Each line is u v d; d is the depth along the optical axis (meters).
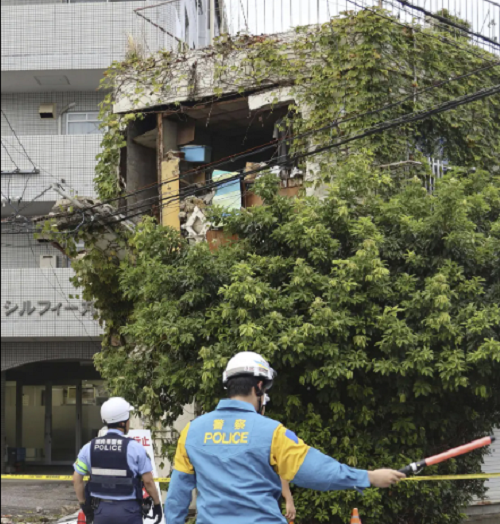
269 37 13.12
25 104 19.62
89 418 22.22
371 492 8.53
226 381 3.73
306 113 12.53
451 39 13.13
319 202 9.50
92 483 5.66
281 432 3.48
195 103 13.90
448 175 9.14
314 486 3.43
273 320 8.34
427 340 8.15
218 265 9.18
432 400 8.88
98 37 18.25
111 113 14.52
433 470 9.08
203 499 3.46
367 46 12.00
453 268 8.51
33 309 17.84
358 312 8.64
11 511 15.27
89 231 12.38
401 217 9.02
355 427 9.01
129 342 13.26
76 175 18.30
